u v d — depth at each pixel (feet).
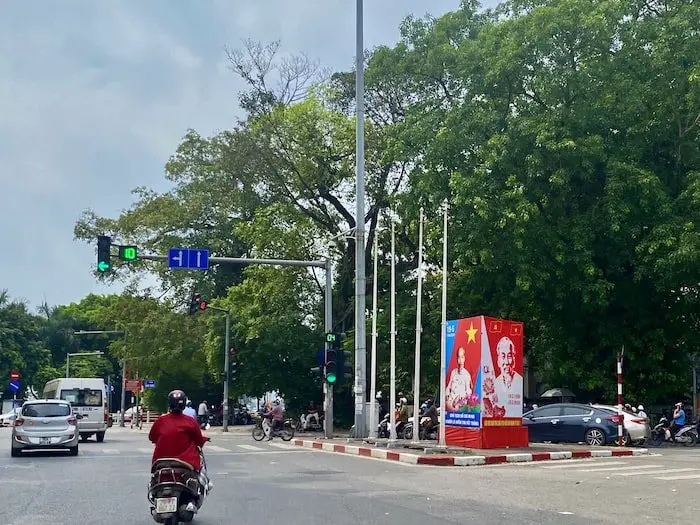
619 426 87.25
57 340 325.83
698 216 91.97
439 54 112.88
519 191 93.30
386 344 126.31
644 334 102.37
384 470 61.00
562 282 98.07
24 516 37.68
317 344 140.36
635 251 96.58
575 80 96.27
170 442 32.58
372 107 136.98
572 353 104.94
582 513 38.37
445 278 82.23
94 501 43.04
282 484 51.01
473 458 66.59
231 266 174.09
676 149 98.53
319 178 137.08
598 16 94.63
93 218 179.83
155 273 174.29
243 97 144.25
